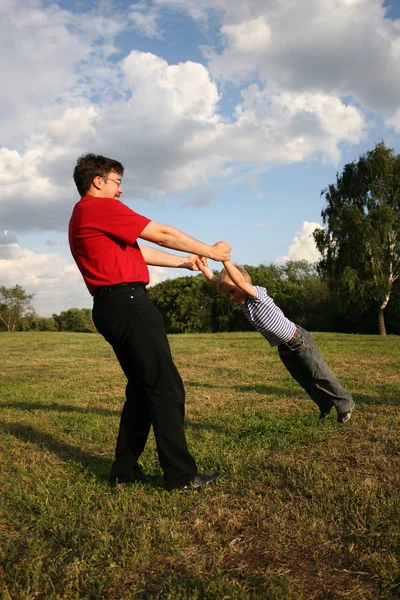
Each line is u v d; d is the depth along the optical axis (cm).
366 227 3250
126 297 316
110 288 317
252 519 290
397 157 3316
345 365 1095
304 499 314
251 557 247
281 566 238
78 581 225
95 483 356
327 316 4722
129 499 321
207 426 543
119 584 225
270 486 340
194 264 434
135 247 334
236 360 1307
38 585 223
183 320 5081
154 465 402
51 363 1400
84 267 324
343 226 3281
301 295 4809
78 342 2380
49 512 304
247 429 521
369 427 499
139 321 316
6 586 222
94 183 335
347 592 214
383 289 3238
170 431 327
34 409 681
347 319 4466
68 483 357
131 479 353
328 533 268
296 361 426
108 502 312
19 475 376
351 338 2134
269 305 416
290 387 820
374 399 666
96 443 483
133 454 352
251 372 1040
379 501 301
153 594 217
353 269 3384
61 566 238
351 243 3303
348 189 3466
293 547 256
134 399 353
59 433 526
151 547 257
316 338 2133
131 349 319
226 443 464
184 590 213
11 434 521
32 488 351
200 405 670
